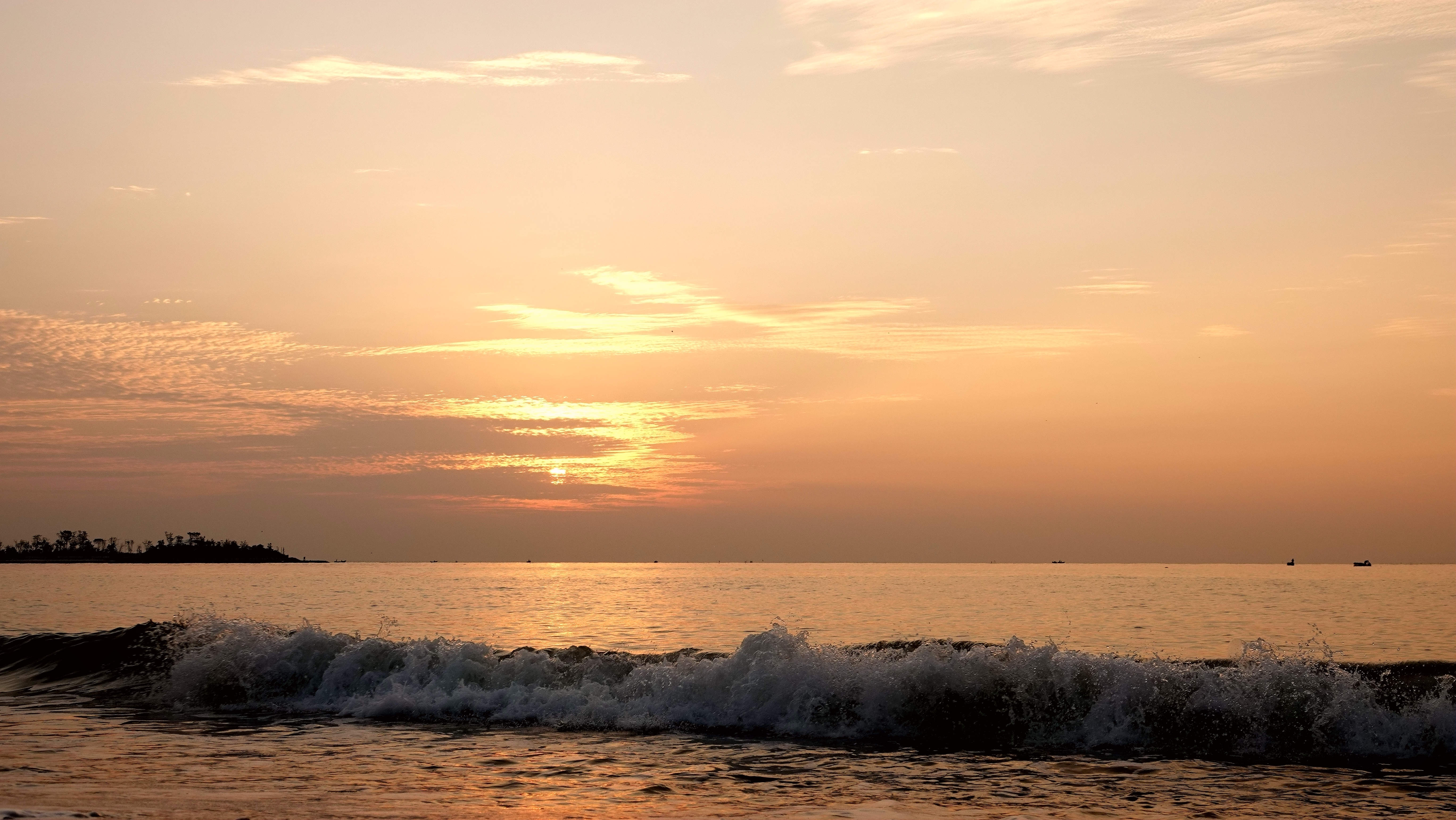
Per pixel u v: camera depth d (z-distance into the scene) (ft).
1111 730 52.47
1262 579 417.90
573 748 50.70
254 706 63.67
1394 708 50.85
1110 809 38.88
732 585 347.97
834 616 165.68
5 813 36.14
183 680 66.74
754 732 54.54
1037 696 54.49
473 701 61.00
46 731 55.77
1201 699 52.21
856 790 41.70
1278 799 40.40
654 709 58.49
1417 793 41.45
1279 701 51.55
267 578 456.86
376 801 39.17
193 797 39.40
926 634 126.11
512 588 322.75
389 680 64.85
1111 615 165.17
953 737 53.11
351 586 337.52
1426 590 282.56
